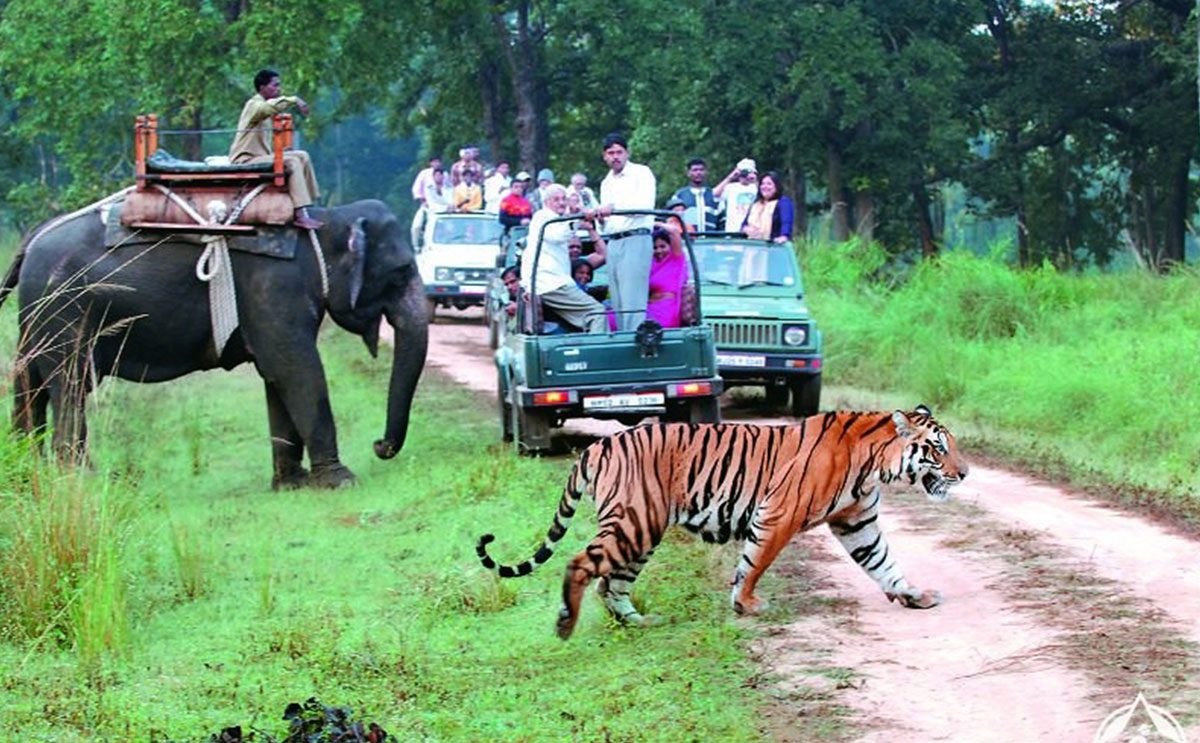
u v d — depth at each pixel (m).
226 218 17.20
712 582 11.42
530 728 8.61
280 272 17.33
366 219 17.98
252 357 17.53
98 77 38.03
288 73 36.56
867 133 47.28
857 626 10.09
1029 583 10.96
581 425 19.59
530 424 16.91
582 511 14.29
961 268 27.19
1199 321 23.88
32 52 38.22
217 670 10.33
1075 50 48.91
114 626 10.98
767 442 10.30
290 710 8.47
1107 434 18.95
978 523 13.12
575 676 9.59
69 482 12.45
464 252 31.75
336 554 13.83
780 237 20.84
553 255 17.22
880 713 8.41
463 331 31.22
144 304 17.12
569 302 17.20
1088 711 8.24
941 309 26.02
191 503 16.59
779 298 20.14
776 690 8.87
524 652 10.34
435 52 50.09
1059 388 20.20
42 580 11.52
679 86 45.22
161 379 17.59
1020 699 8.52
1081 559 11.66
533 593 11.79
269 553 13.87
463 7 43.66
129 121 41.53
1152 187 51.91
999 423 20.53
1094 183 65.38
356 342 29.77
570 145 54.12
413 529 14.59
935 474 10.28
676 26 44.28
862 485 10.28
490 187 33.50
